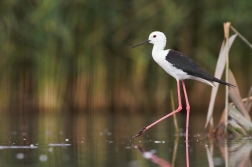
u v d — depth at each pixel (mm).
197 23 16391
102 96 16562
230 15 15422
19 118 15391
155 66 16812
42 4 15086
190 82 17141
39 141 10125
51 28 15461
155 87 16922
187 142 9734
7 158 7930
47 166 7207
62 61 16141
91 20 15836
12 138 10648
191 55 16547
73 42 15898
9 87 16359
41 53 16000
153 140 10250
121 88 16812
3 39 15555
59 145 9484
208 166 7172
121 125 13523
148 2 15867
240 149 8812
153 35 11117
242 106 10789
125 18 15945
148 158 7883
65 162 7531
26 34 15672
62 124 13781
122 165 7254
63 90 16391
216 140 10203
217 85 10867
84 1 15375
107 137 10828
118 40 16109
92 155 8211
